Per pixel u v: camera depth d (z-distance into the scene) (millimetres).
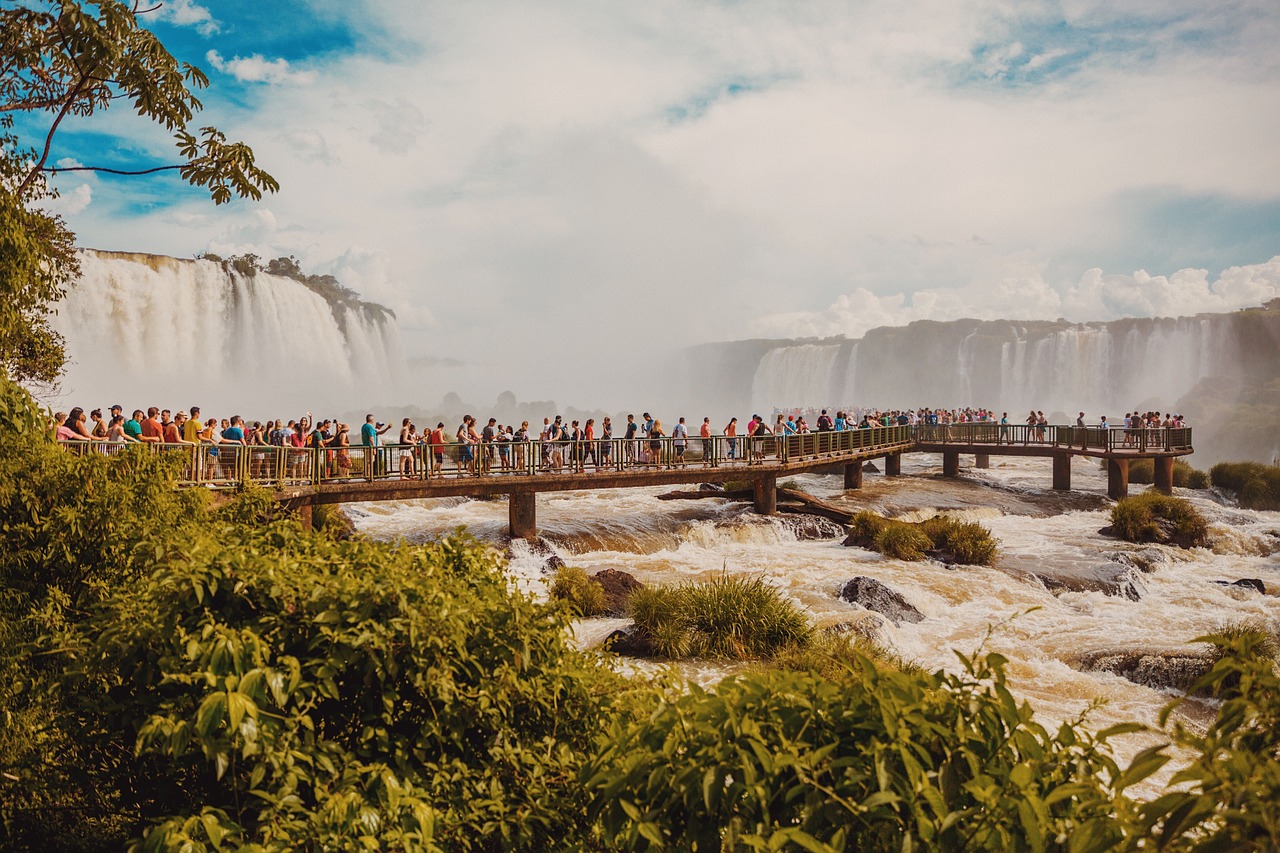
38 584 6266
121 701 4070
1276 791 2131
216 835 3180
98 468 6805
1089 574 20547
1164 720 2689
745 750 3055
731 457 26875
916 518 29016
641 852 3164
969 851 2838
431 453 20797
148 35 9297
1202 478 41062
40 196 9641
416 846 3424
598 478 22859
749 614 14133
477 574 5020
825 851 2650
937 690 3223
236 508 8117
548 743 4363
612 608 16406
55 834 4562
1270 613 18031
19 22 8875
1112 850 2604
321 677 3771
